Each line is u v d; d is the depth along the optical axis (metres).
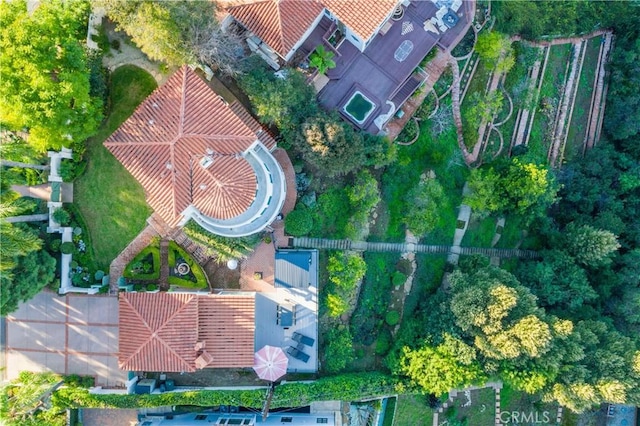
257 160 42.72
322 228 50.19
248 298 45.78
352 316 52.09
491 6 54.50
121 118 46.19
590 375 50.72
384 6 44.38
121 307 44.09
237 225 42.91
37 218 44.59
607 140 63.25
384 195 52.34
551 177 55.59
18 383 46.41
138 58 46.06
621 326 57.59
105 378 47.59
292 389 48.50
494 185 54.12
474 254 54.84
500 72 55.91
